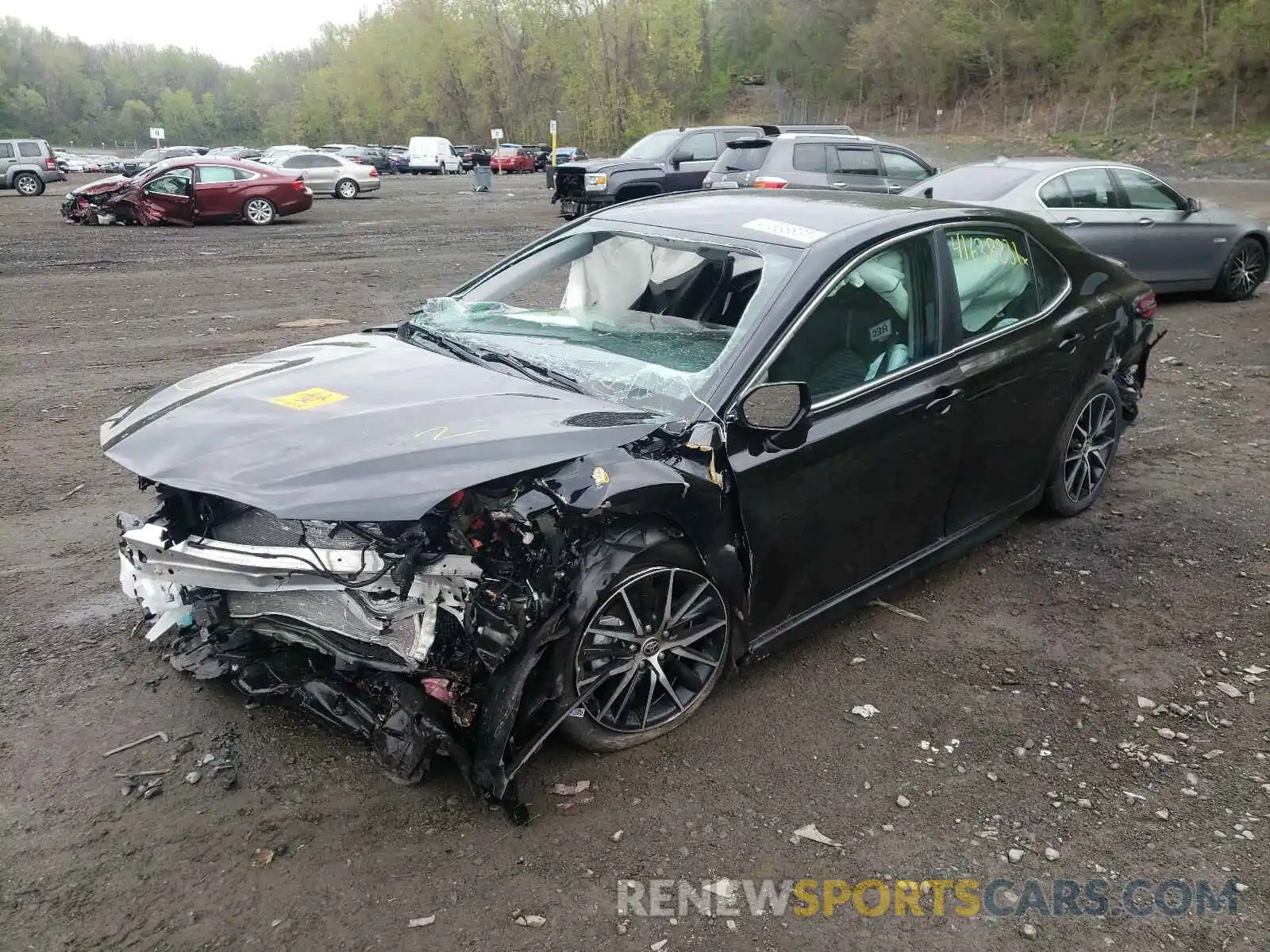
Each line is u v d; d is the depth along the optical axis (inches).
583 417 118.1
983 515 170.1
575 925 97.0
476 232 749.9
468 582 106.0
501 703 106.3
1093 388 188.4
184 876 102.0
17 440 247.0
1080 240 366.6
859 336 139.3
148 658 142.7
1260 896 102.7
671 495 114.0
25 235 718.5
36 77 4990.2
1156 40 1640.0
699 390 123.6
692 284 142.4
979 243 162.9
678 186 750.5
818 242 139.7
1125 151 1342.3
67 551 180.5
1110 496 213.0
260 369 140.0
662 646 121.9
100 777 116.7
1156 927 98.6
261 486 103.0
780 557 131.9
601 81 2655.0
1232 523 198.7
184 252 625.3
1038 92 1851.6
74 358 337.1
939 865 106.6
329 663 122.3
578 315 152.0
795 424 124.9
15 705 130.4
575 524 110.5
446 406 119.8
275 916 97.2
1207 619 160.7
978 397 155.8
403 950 93.4
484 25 2977.4
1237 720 133.5
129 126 5118.1
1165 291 402.6
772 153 549.6
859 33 2325.3
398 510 98.7
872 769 122.1
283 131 4761.3
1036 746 127.4
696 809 114.0
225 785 115.4
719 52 3250.5
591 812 113.0
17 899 98.4
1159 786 119.8
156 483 110.4
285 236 730.2
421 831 109.2
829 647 151.0
